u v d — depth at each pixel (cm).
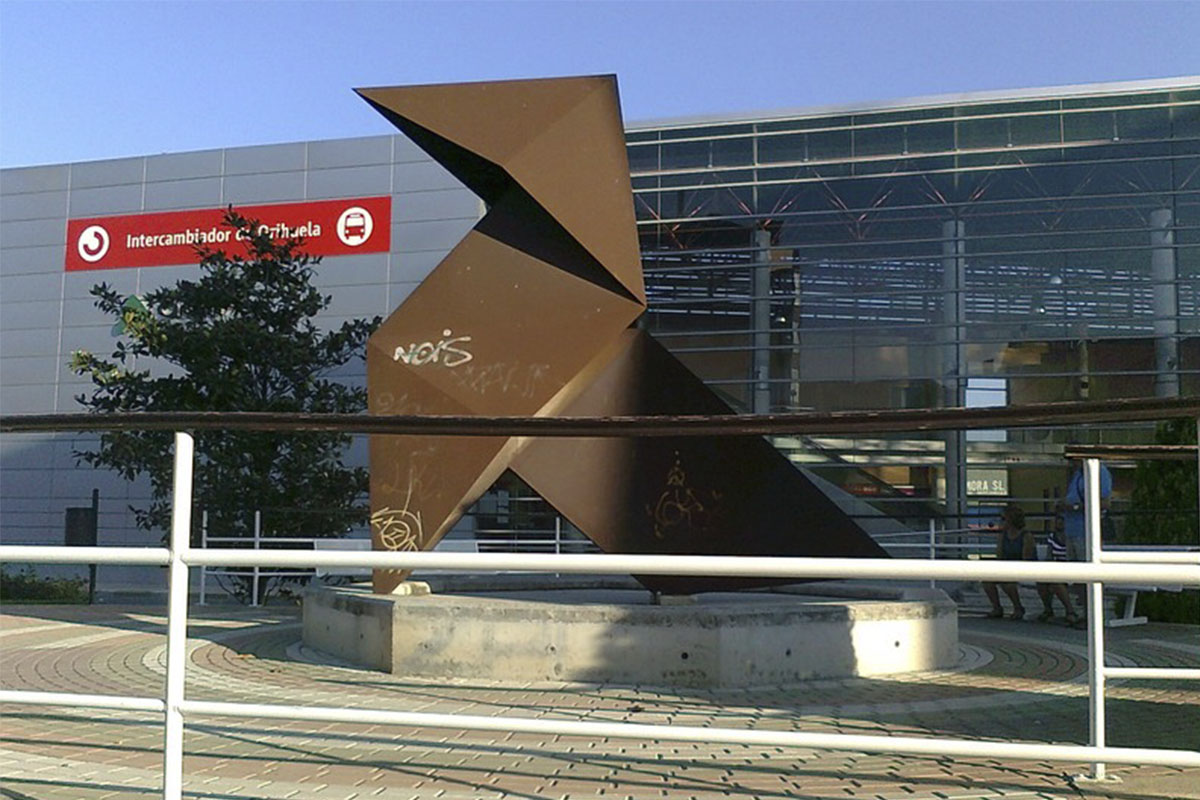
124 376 1752
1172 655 918
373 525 842
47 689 690
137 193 2842
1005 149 2442
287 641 966
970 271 2492
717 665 707
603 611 721
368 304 2658
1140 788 439
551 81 904
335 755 494
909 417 300
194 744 518
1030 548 1265
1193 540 1349
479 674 730
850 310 2548
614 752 507
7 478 2858
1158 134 2377
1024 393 2447
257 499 1709
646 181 2653
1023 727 574
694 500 814
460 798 413
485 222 906
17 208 2927
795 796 423
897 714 611
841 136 2550
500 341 863
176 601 337
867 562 296
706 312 2614
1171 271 2367
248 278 1831
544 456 826
